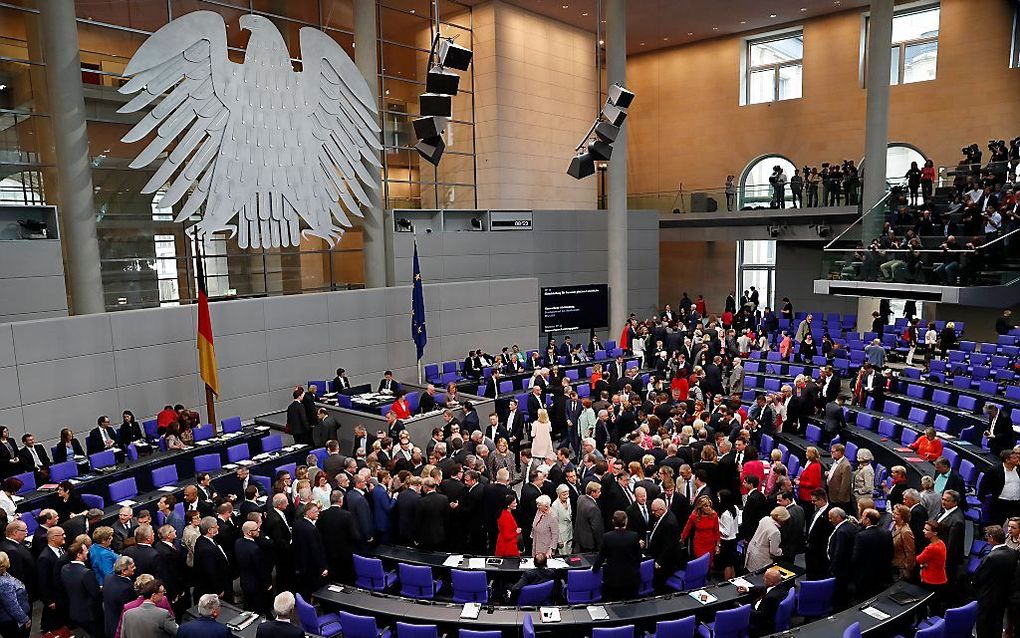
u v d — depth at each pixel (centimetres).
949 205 2108
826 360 2084
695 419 1314
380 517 956
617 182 2545
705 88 3228
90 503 1088
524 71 2628
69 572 776
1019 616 763
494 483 969
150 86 1636
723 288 3384
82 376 1502
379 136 2247
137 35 1789
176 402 1681
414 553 920
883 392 1662
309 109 1966
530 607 780
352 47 2242
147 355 1622
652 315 2978
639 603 782
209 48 1738
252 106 1834
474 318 2334
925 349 2175
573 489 980
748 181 3177
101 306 1622
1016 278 1858
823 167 2652
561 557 871
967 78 2594
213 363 1555
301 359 1928
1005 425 1200
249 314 1816
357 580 880
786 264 3144
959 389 1627
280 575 877
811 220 2608
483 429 1650
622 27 2425
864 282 2091
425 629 703
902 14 2727
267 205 1895
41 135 1697
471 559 888
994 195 2028
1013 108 2511
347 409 1631
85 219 1582
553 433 1653
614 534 795
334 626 785
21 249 1472
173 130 1691
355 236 2252
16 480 1022
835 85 2872
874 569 780
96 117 1730
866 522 791
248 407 1822
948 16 2612
